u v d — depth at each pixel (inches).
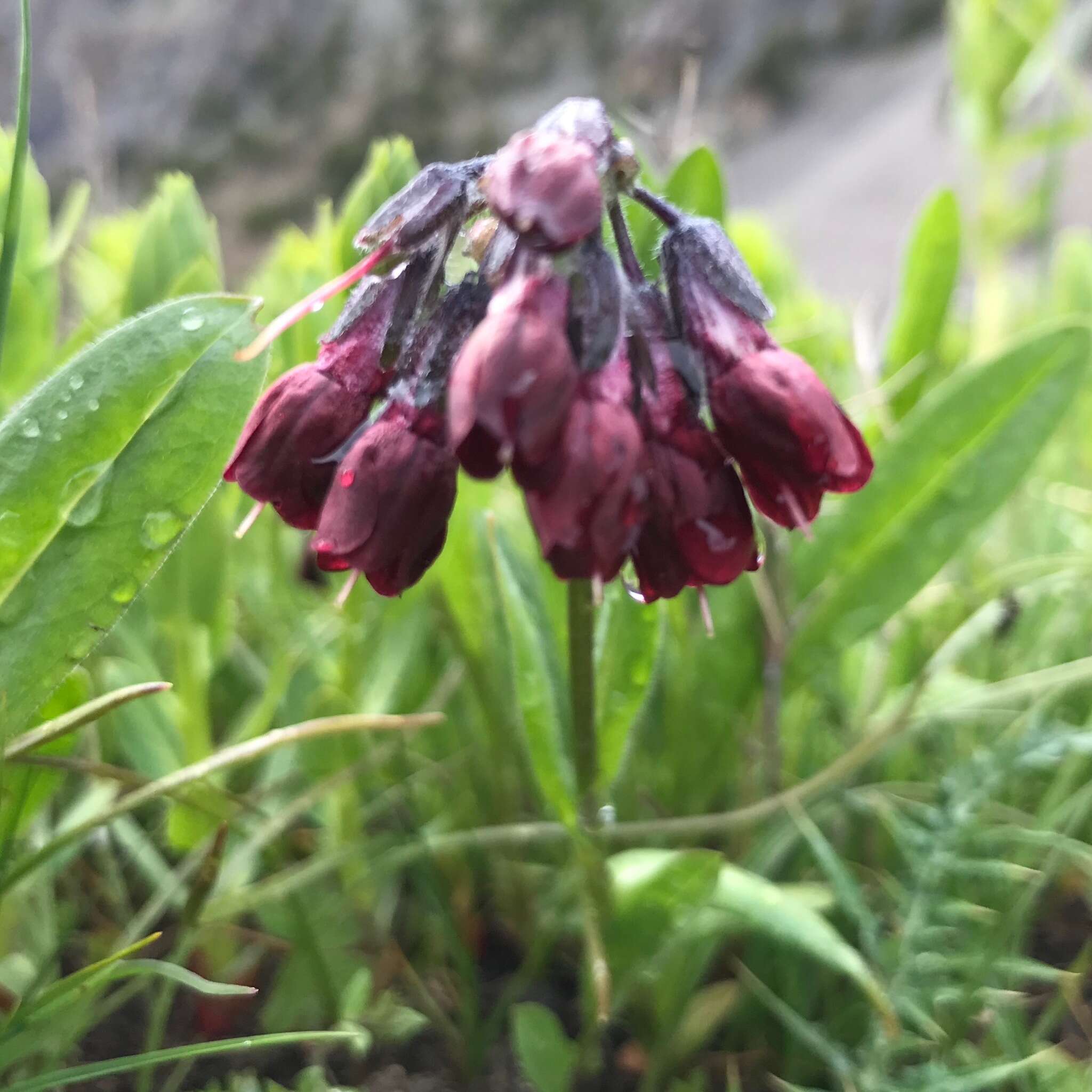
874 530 4.8
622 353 2.8
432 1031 4.4
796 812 4.3
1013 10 8.0
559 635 4.3
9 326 5.4
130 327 3.3
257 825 4.8
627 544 2.7
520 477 2.7
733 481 3.0
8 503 3.2
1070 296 8.2
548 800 3.8
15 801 3.5
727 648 4.8
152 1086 4.1
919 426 4.8
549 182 2.6
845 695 5.5
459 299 3.1
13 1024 3.2
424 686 5.6
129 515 3.3
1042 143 8.2
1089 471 7.8
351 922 4.5
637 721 4.3
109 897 4.8
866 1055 3.8
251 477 3.2
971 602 5.7
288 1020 4.3
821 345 6.4
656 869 3.6
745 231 8.0
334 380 3.2
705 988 4.4
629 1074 4.2
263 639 6.1
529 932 4.8
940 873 4.0
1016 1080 3.7
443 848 4.7
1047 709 5.1
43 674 3.2
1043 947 4.6
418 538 3.0
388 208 3.2
